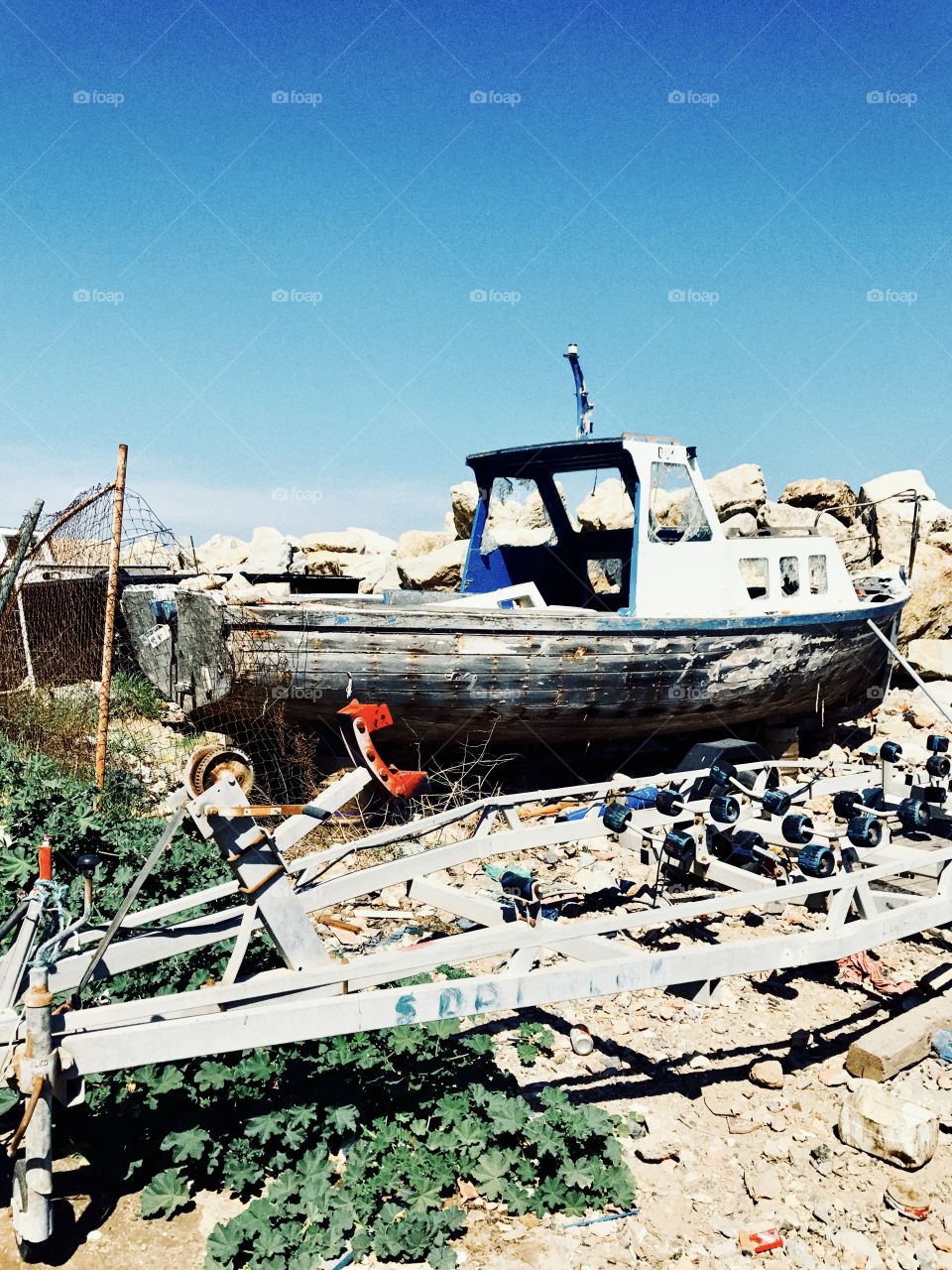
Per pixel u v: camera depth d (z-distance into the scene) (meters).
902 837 6.31
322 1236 3.38
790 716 10.95
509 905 4.67
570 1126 3.83
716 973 4.37
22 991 3.77
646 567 8.99
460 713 8.38
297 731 8.36
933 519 15.73
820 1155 4.05
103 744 7.61
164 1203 3.54
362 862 7.44
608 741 9.87
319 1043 4.22
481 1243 3.49
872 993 5.49
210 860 5.91
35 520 9.27
